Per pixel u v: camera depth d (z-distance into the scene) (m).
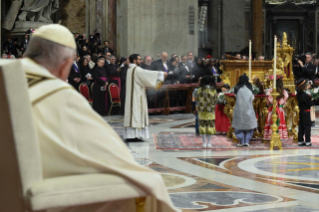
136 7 18.33
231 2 30.28
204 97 10.06
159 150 9.72
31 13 19.94
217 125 12.45
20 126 1.96
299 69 14.25
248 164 8.18
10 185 2.15
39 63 2.25
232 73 12.80
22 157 1.97
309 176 7.14
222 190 6.14
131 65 11.00
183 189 6.18
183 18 18.67
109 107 16.52
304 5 40.59
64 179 2.05
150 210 2.30
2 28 19.44
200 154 9.26
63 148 2.08
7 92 1.92
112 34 22.98
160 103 17.81
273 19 40.94
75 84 15.76
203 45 30.52
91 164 2.10
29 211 2.00
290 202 5.49
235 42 30.28
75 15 23.59
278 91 10.47
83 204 2.03
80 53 18.69
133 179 2.09
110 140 2.15
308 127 10.36
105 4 22.80
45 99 2.11
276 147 10.21
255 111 11.40
